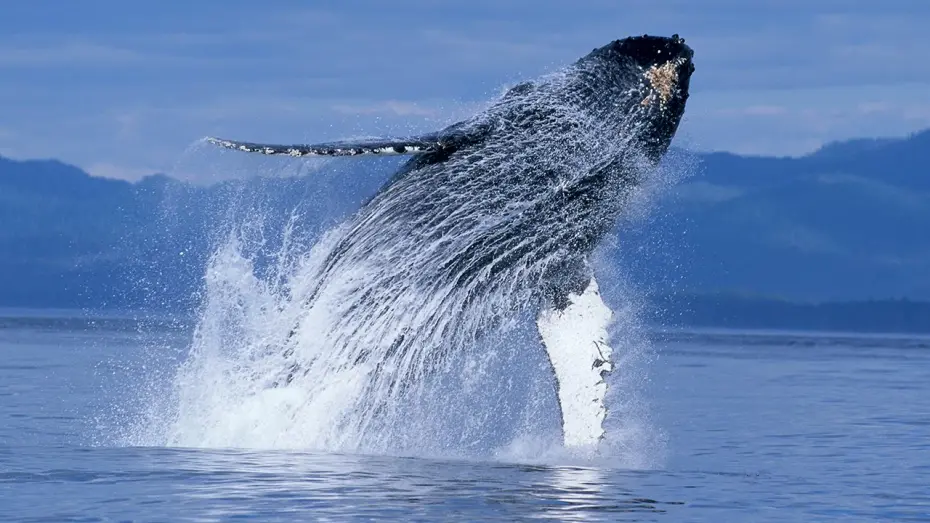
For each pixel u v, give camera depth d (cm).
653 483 4825
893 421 7900
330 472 4781
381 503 4131
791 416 8200
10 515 3831
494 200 5734
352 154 5350
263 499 4153
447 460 5341
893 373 13862
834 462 5766
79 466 4769
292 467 4891
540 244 5816
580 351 5744
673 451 6119
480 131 5697
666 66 5781
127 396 8256
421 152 5534
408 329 5891
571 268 5856
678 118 5906
